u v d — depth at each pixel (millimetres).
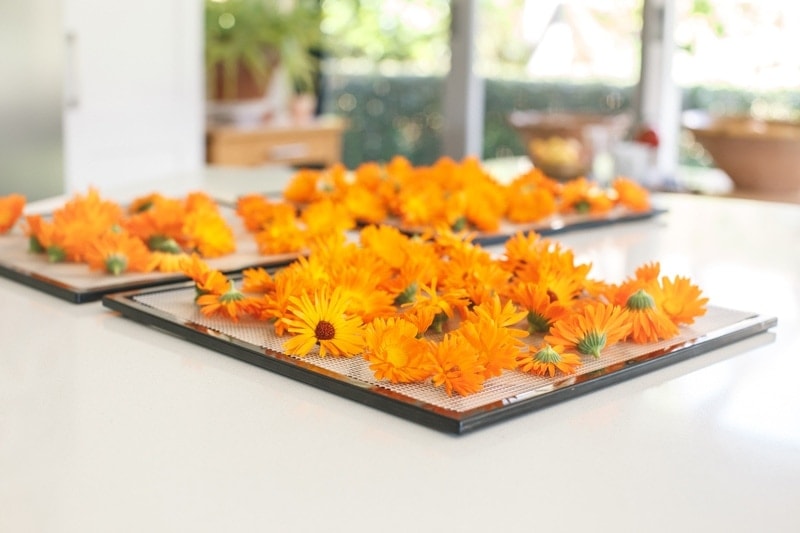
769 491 815
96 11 3330
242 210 1546
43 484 796
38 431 876
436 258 1215
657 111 4137
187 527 750
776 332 1170
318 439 876
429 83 4805
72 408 920
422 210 1625
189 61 3770
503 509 781
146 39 3553
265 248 1402
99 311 1187
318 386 973
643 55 4098
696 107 4195
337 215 1498
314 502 784
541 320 1071
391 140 5000
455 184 1762
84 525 749
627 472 836
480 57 4559
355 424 904
